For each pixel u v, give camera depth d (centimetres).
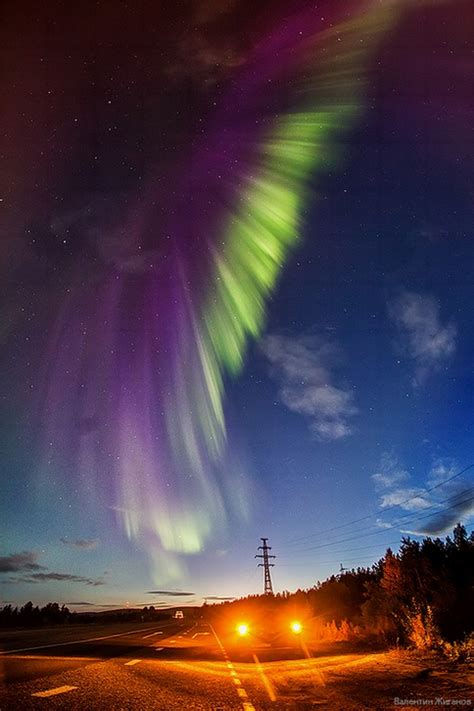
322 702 927
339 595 4256
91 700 905
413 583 2253
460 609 1945
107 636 3200
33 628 4862
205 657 1914
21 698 898
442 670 1299
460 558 2547
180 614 11269
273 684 1179
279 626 5447
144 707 855
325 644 2602
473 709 834
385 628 2397
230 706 886
